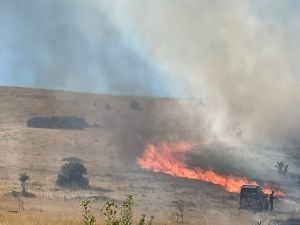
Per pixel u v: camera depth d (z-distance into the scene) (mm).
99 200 123688
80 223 77875
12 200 115812
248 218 114000
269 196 135125
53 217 85938
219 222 106438
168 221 100125
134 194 138000
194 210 120125
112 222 42906
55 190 137000
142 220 46781
